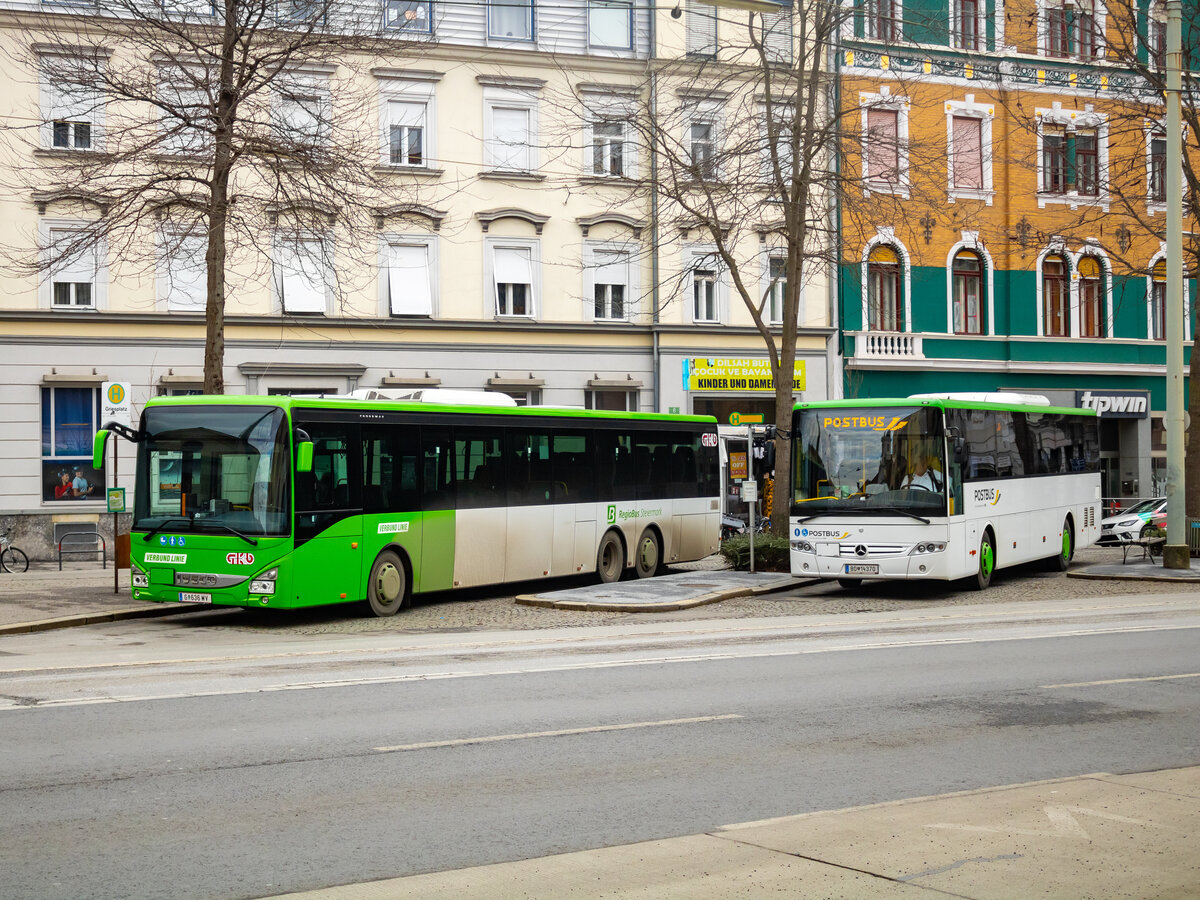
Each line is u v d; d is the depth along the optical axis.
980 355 40.81
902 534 21.41
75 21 27.86
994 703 11.17
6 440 31.33
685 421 26.72
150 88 21.83
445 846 6.74
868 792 8.00
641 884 6.01
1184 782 8.06
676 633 16.92
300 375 33.62
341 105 26.06
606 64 36.22
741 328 37.62
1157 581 24.02
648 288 37.09
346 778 8.27
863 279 39.16
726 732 9.85
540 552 22.77
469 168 35.16
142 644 16.14
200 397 18.45
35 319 31.33
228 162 21.19
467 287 35.22
